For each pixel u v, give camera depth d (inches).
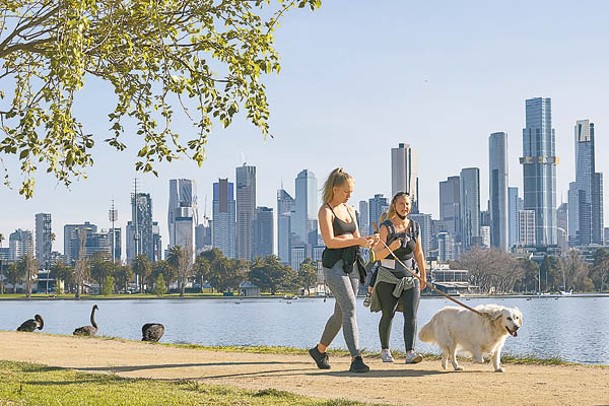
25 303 7003.0
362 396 440.1
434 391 453.1
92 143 529.7
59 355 675.4
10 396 421.1
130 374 531.8
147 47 529.7
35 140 495.5
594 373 532.1
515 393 445.7
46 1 509.7
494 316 531.2
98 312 4763.8
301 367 563.2
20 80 588.4
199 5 528.4
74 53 466.0
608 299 7455.7
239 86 532.1
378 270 566.3
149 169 550.0
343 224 514.6
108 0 520.7
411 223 570.3
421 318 3184.1
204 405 398.9
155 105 548.4
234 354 691.4
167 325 3132.4
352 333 519.5
